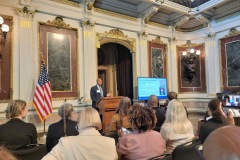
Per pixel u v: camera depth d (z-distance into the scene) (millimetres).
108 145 1570
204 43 8852
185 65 9195
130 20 7762
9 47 5238
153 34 8461
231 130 432
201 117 8328
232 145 398
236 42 7758
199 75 8992
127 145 1722
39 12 5797
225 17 8109
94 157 1499
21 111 2303
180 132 2129
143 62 8000
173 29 9094
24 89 5410
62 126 2525
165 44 8859
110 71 9219
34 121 5512
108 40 7176
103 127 4848
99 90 6094
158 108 3471
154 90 7738
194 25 9164
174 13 8391
